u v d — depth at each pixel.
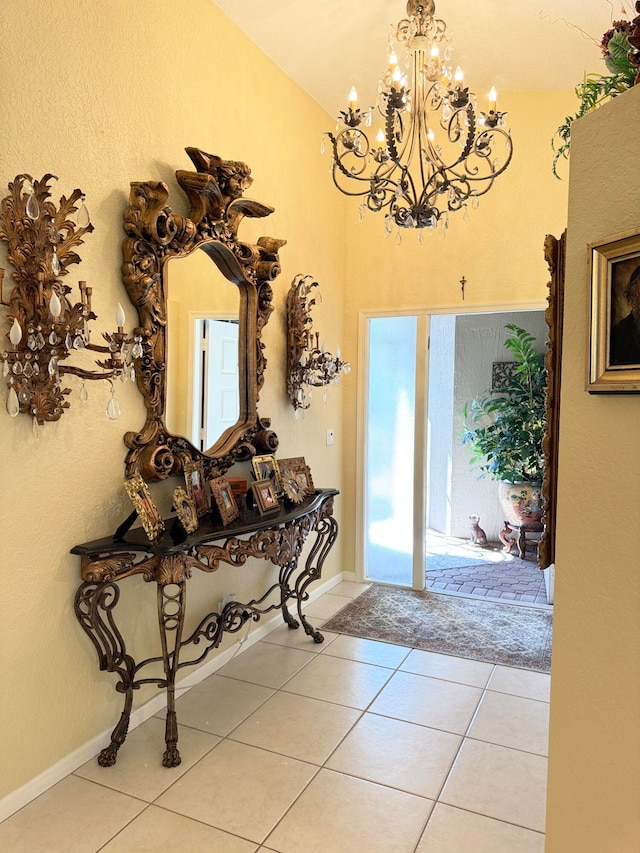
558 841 1.38
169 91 2.48
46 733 2.02
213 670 2.91
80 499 2.12
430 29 2.25
